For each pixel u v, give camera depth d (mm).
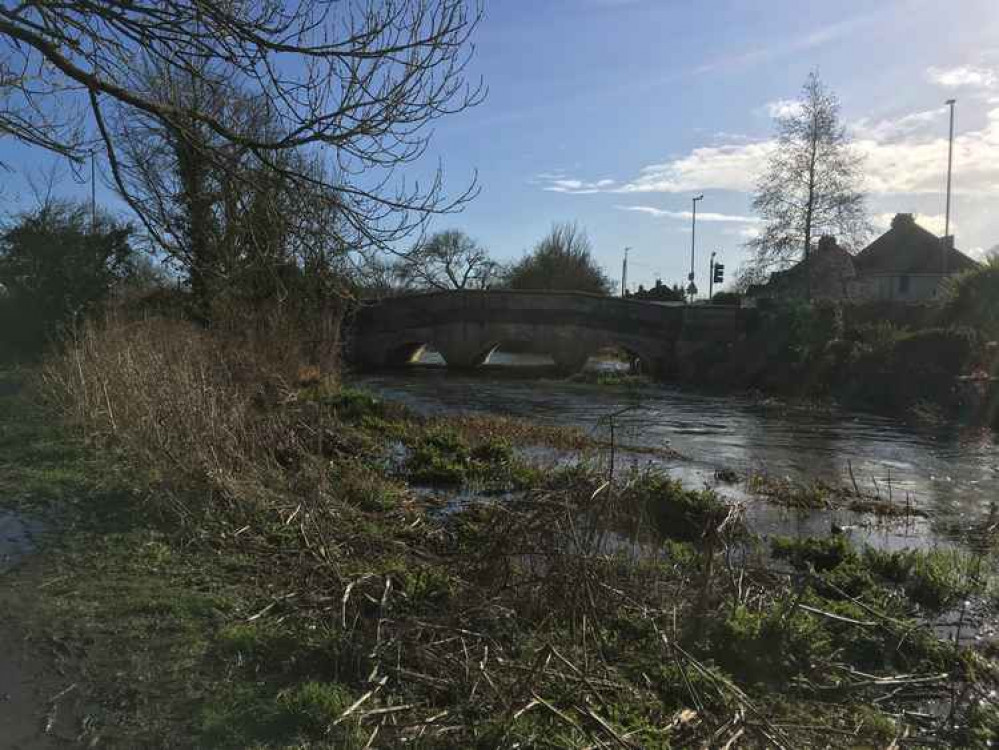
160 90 7121
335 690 4113
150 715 3863
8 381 17219
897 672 5355
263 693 4109
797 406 23625
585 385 30406
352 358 36250
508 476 10727
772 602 5969
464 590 5438
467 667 4363
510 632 4980
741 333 32656
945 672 5355
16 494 7969
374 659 4527
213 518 7211
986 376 22297
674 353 34000
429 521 8344
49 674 4270
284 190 6426
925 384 22312
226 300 14617
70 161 6930
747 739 4086
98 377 11008
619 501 5770
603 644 4953
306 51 5758
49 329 20859
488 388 28953
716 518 7828
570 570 5188
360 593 5418
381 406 16109
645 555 6379
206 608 5211
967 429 19297
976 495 11961
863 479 13148
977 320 26625
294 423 10977
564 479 6199
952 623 6391
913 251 60625
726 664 5125
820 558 7828
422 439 13117
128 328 14438
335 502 8000
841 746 4188
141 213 6543
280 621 5027
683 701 4484
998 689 5156
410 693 4258
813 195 39031
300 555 6227
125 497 7875
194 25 5840
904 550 7969
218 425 8828
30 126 6590
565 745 3777
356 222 6461
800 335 27656
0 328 21312
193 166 6805
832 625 5867
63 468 9125
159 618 5047
